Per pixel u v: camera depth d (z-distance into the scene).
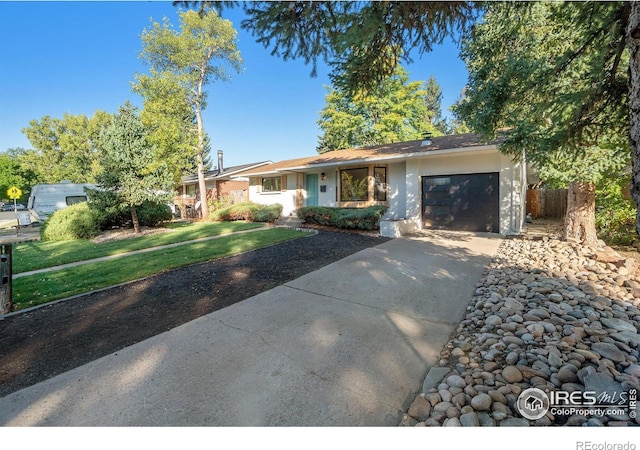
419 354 2.56
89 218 10.60
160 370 2.40
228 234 10.01
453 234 9.07
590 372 2.02
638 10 1.90
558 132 4.01
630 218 6.41
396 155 10.16
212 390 2.14
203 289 4.41
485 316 3.25
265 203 17.17
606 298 3.48
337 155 14.31
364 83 4.23
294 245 7.71
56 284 4.77
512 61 4.45
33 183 34.97
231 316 3.42
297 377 2.26
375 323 3.17
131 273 5.29
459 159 9.59
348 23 3.15
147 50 16.03
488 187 9.12
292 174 15.52
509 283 4.22
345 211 10.66
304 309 3.58
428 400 1.98
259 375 2.29
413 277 4.75
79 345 2.88
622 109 3.42
